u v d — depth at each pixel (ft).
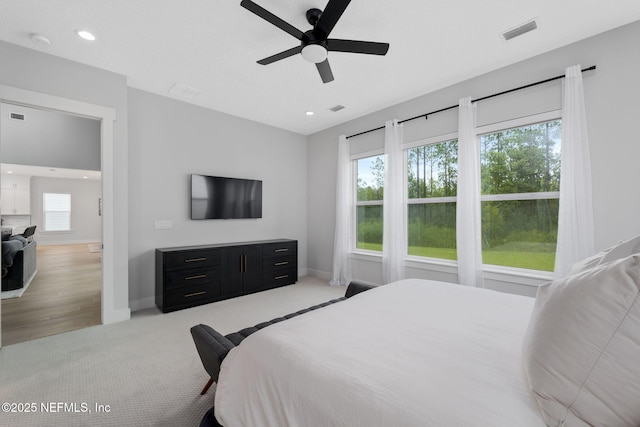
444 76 10.26
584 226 7.93
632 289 2.18
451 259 11.48
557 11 6.98
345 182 15.03
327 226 16.53
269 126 15.89
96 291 13.08
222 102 12.64
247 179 14.73
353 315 4.83
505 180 10.04
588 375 2.22
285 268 14.80
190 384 6.26
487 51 8.70
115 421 5.14
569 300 2.50
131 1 6.57
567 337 2.37
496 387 2.81
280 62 9.23
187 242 12.71
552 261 9.11
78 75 9.11
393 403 2.63
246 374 3.75
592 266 3.79
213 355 4.74
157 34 7.79
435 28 7.59
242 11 6.91
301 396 3.09
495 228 10.31
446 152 11.59
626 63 7.55
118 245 9.83
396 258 12.32
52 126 17.67
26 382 6.26
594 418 2.18
